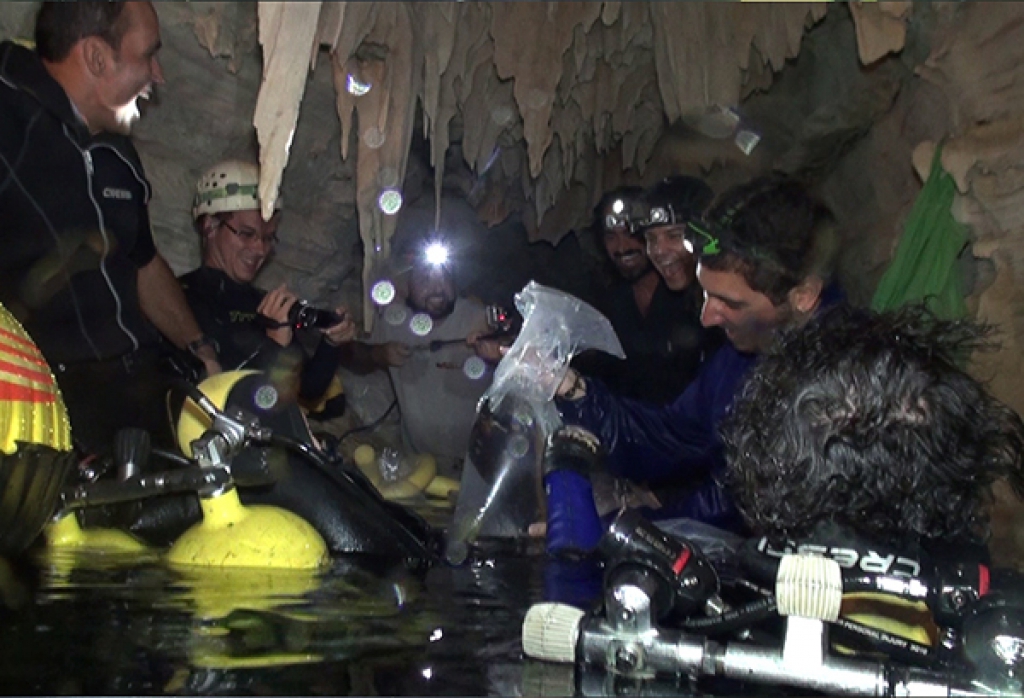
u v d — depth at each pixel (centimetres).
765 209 213
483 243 628
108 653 133
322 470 235
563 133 504
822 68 494
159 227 449
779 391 129
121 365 315
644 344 437
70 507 216
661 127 550
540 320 238
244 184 384
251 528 212
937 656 121
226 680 122
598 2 445
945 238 354
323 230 523
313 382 364
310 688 120
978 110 354
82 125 312
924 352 128
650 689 123
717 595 131
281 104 316
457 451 466
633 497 269
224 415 223
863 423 122
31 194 302
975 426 125
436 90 428
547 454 214
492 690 121
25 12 366
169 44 412
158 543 236
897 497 122
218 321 379
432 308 464
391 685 123
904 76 440
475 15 441
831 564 116
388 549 234
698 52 453
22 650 134
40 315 302
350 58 413
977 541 132
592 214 604
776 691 124
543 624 134
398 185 425
